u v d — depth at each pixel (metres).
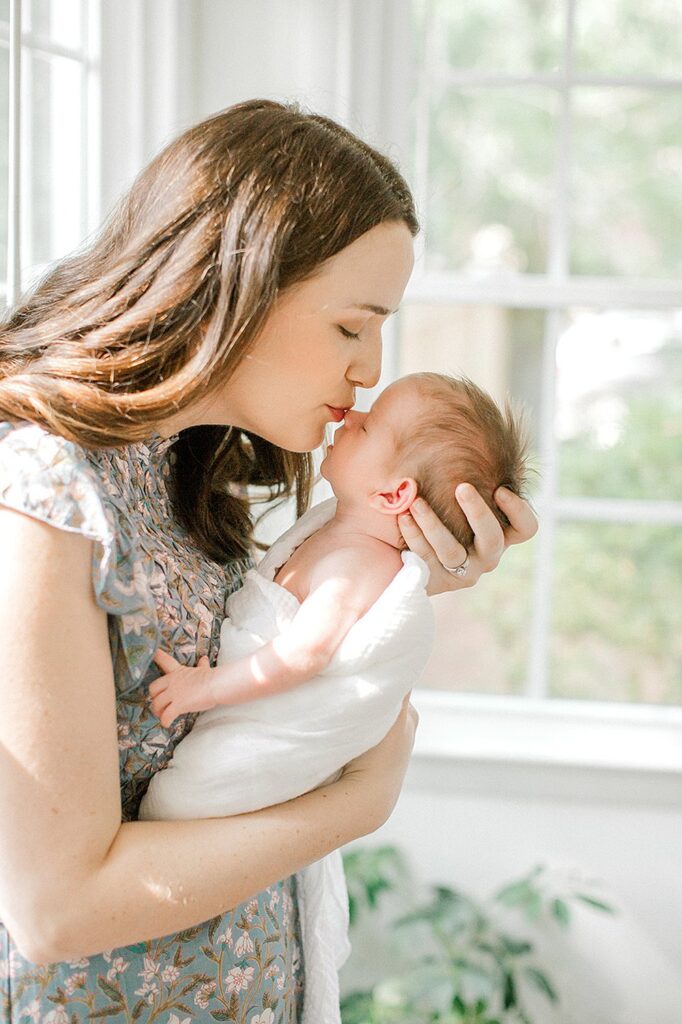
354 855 2.16
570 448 2.70
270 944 1.06
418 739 2.25
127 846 0.86
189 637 1.02
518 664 2.90
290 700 0.99
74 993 0.93
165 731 0.99
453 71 2.19
